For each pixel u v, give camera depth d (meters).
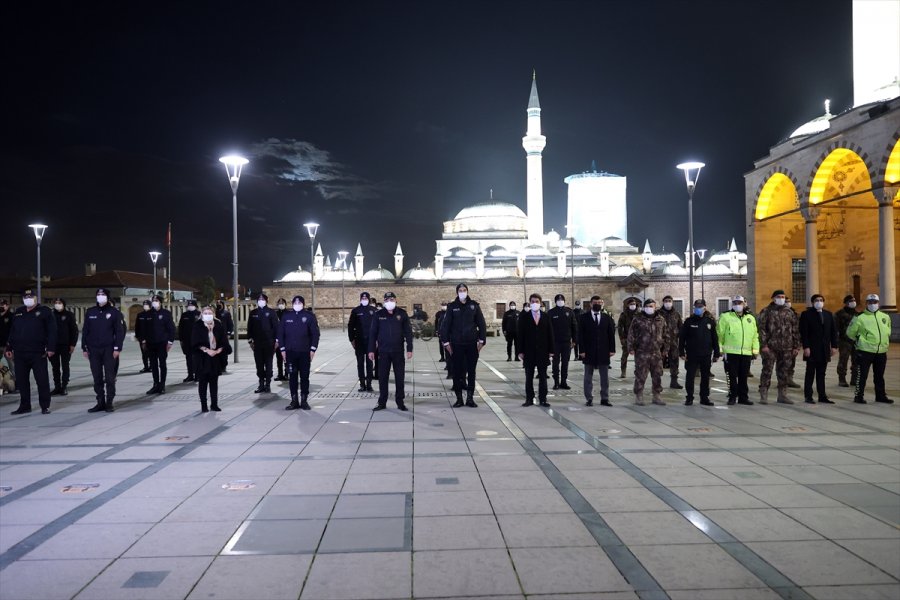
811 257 37.09
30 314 12.55
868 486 7.05
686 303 66.62
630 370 20.94
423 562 5.03
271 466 8.06
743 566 4.92
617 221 89.62
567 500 6.58
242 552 5.24
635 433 10.12
